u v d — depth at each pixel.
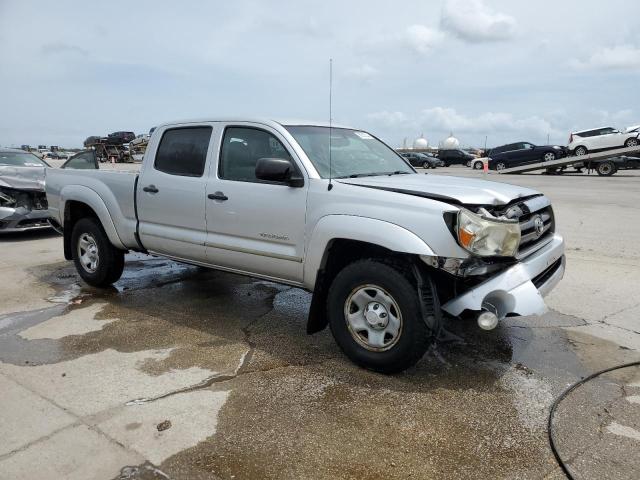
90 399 3.40
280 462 2.76
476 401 3.41
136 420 3.15
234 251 4.49
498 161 34.28
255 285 6.21
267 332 4.64
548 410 3.30
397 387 3.60
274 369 3.88
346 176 4.22
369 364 3.77
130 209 5.36
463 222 3.36
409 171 4.93
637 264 7.10
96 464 2.72
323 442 2.94
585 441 2.95
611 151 28.05
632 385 3.64
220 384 3.63
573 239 8.97
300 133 4.39
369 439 2.97
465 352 4.21
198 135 4.86
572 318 5.03
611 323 4.90
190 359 4.05
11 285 6.21
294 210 4.04
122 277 6.58
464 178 4.54
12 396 3.43
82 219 5.98
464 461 2.78
